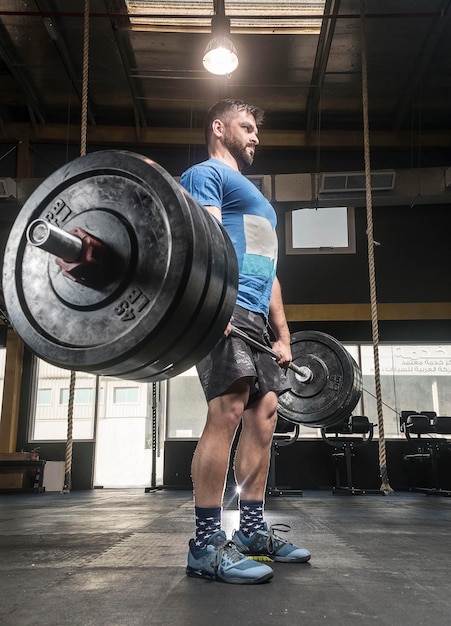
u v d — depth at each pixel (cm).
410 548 167
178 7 595
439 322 744
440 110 756
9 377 748
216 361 132
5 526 243
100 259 90
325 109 755
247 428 147
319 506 376
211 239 98
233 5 589
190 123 787
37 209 98
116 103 757
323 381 226
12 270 98
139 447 919
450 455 707
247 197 148
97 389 773
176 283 88
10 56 655
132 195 92
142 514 308
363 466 710
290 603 98
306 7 593
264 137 780
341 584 114
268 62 666
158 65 675
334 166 793
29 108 752
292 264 766
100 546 174
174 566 136
